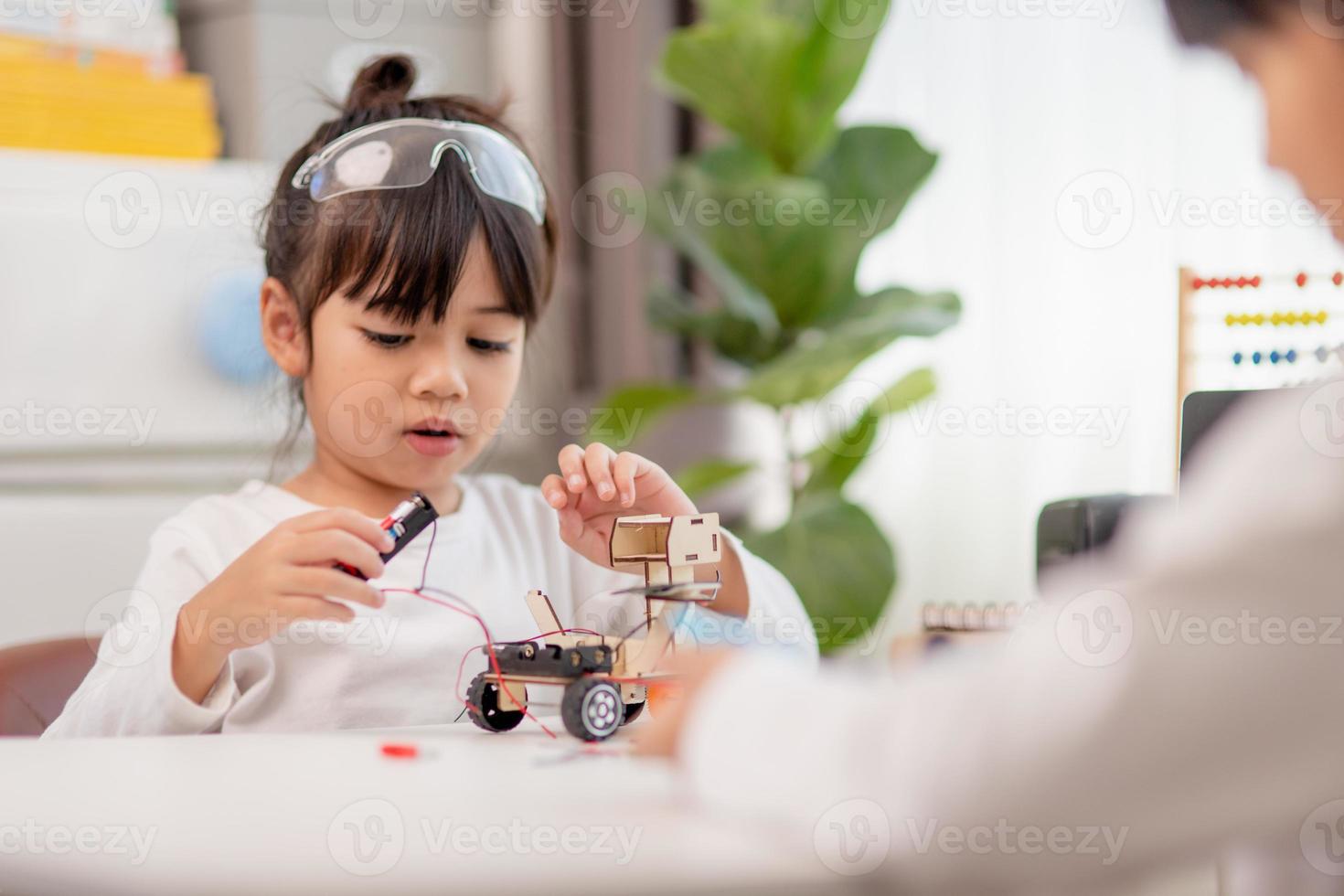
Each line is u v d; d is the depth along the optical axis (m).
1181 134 1.91
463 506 1.22
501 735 0.78
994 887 0.46
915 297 2.06
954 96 2.25
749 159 2.17
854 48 2.05
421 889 0.44
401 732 0.80
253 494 1.19
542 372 2.42
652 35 2.53
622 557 0.81
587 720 0.72
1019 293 2.14
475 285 1.09
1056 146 2.10
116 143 2.01
